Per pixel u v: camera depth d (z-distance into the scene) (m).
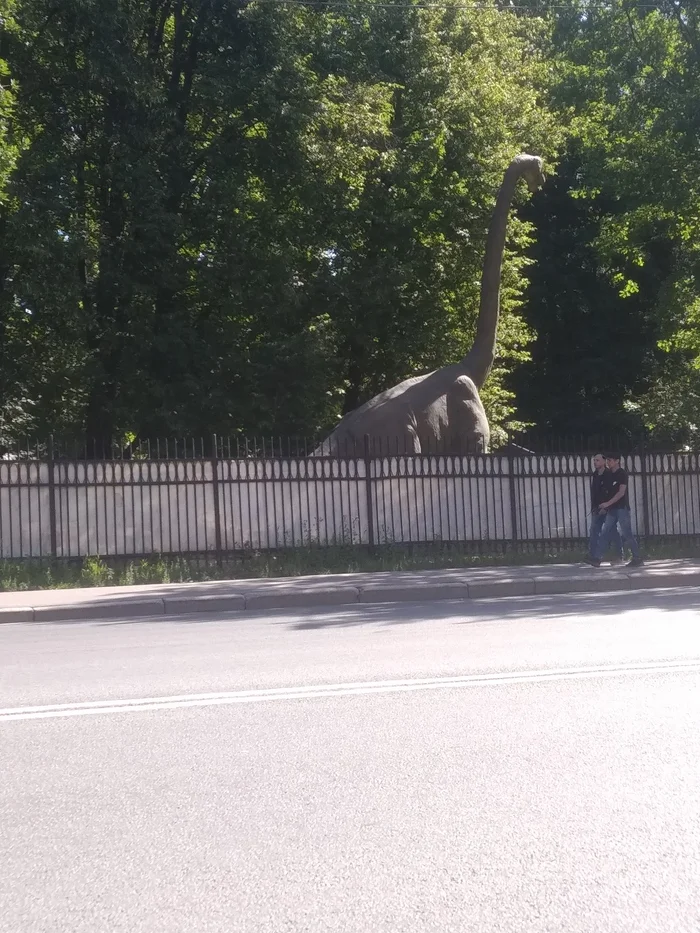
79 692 7.87
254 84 26.56
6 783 5.54
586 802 5.05
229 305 28.27
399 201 29.98
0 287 26.20
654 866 4.26
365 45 29.41
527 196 32.19
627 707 6.90
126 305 27.56
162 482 18.42
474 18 32.34
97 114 26.77
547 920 3.76
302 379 28.64
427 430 22.03
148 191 26.02
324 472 19.23
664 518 21.11
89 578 16.89
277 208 28.98
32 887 4.16
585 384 43.50
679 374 40.94
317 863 4.34
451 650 9.47
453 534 19.98
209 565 18.48
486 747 6.03
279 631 11.42
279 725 6.66
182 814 5.00
